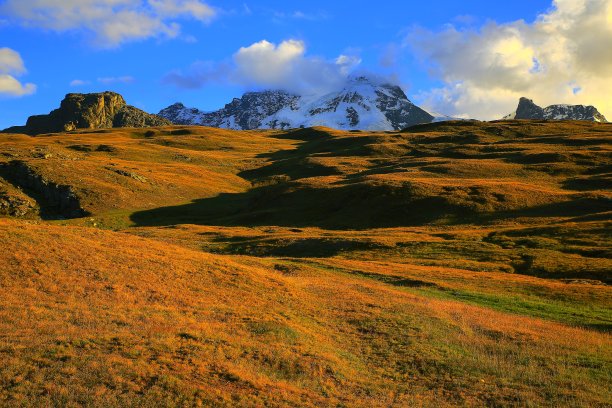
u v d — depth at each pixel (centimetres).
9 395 1623
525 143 16925
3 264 3155
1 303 2573
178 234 9300
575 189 10881
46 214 12194
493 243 6944
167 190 14788
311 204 11744
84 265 3453
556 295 4266
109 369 1855
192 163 19675
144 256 3981
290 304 3462
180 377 1892
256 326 2759
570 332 3120
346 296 3841
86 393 1686
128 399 1680
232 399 1792
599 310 3772
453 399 2103
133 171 15288
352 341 2830
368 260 6425
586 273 5175
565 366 2494
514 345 2825
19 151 15550
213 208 13775
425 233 8081
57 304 2686
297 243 7562
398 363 2519
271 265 5338
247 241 8056
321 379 2162
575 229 7038
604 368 2464
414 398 2081
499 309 3850
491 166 13188
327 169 16638
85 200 12525
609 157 13200
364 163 17162
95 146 19950
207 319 2803
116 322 2508
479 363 2520
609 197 9162
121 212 12419
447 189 10581
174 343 2231
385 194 10738
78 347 2044
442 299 4081
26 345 2003
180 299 3178
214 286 3625
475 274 5253
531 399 2094
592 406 2031
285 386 1992
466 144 18050
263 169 19112
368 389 2145
